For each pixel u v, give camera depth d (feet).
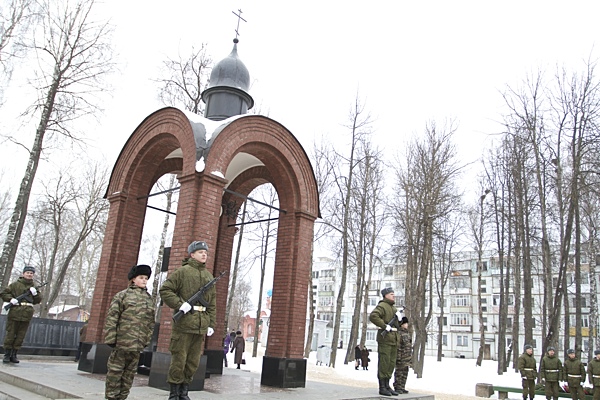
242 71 40.86
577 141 62.85
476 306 195.83
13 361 32.89
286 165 35.50
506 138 79.30
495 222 103.09
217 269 39.68
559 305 63.00
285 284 33.94
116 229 35.37
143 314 18.94
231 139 31.53
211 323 20.42
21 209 53.06
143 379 29.86
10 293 32.91
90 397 20.18
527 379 47.19
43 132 54.65
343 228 89.15
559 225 79.87
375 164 94.99
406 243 85.20
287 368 31.37
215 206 29.78
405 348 32.60
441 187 82.94
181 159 40.83
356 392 30.37
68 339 46.96
